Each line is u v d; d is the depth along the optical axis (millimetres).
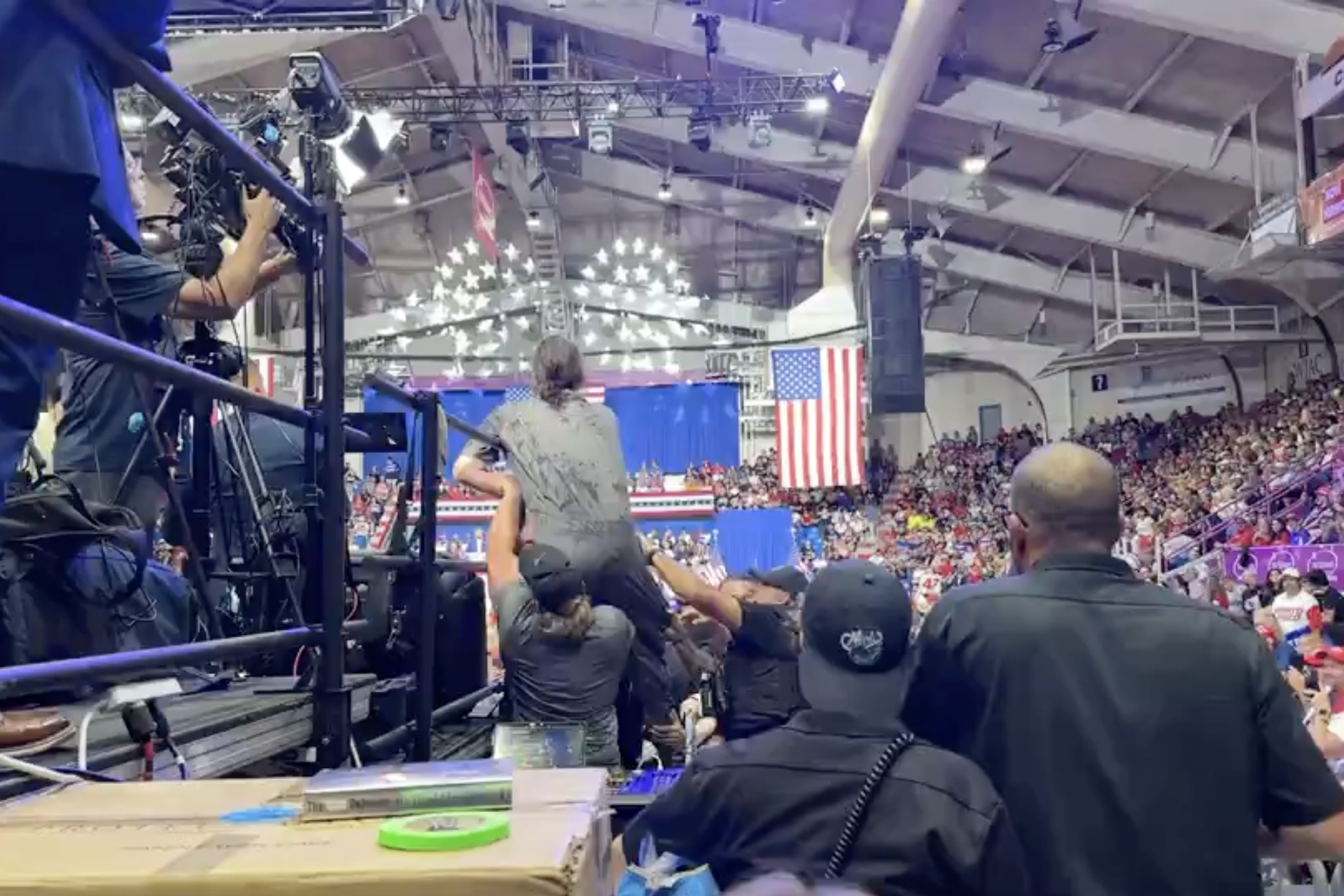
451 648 3926
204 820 1263
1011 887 1663
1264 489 17453
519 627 2820
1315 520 15289
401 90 15625
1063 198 18750
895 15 14961
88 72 1559
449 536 17625
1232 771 1928
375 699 3279
